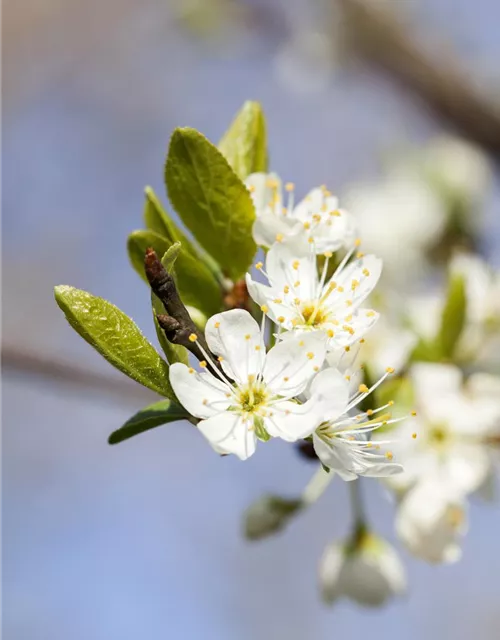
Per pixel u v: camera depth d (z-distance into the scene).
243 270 0.31
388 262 0.46
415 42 0.58
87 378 0.40
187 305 0.31
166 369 0.28
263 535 0.36
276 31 0.69
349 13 0.61
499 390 0.37
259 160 0.32
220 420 0.28
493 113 0.55
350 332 0.29
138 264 0.31
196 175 0.30
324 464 0.28
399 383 0.36
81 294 0.28
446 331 0.37
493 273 0.40
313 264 0.30
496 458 0.36
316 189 0.31
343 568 0.36
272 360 0.28
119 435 0.28
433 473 0.36
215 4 0.69
